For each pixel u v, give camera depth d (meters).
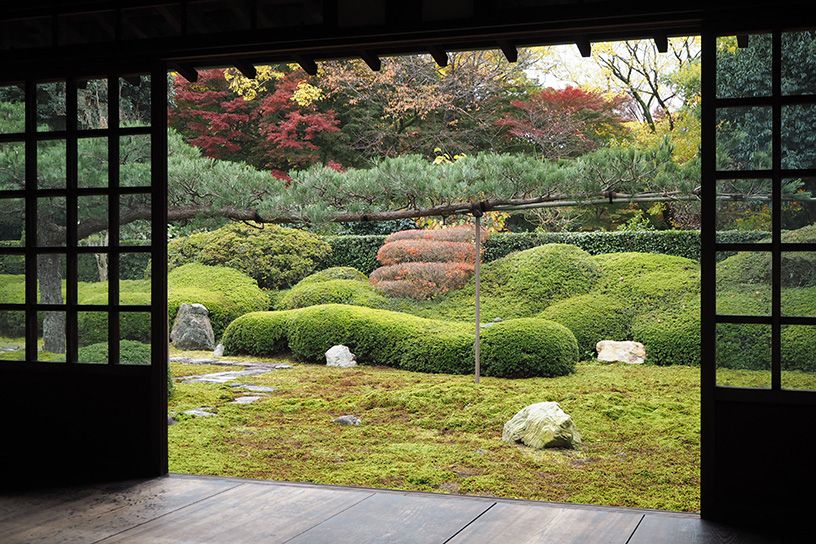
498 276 11.07
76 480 3.86
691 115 11.51
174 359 10.05
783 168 3.22
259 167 13.59
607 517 3.29
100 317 3.98
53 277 4.04
